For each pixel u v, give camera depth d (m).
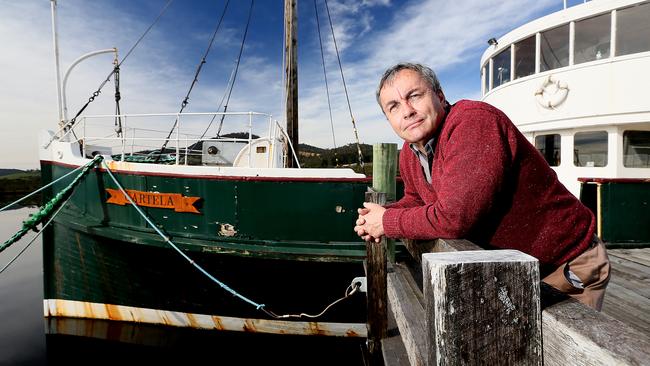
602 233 4.90
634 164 5.39
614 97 5.20
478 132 1.23
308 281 4.57
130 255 5.00
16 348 5.43
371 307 3.18
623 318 2.96
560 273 1.46
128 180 4.91
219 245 4.48
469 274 0.75
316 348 4.93
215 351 5.03
